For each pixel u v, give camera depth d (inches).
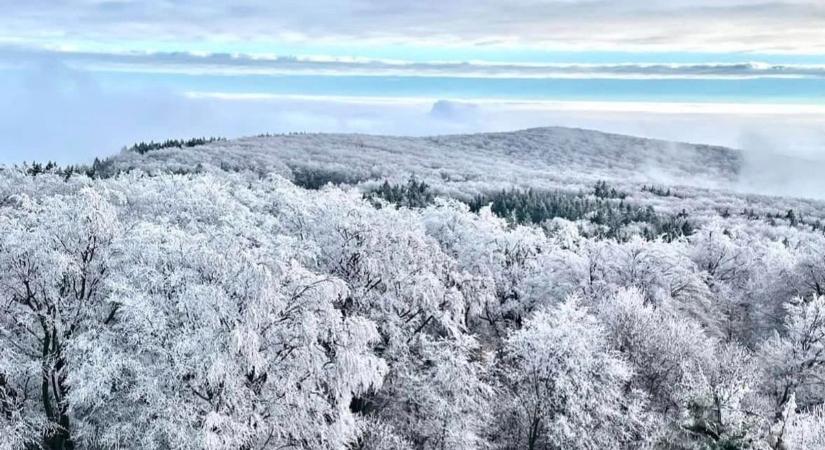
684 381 1373.0
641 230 5531.5
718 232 2682.1
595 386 1371.8
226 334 973.2
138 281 1035.9
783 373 1784.0
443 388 1333.7
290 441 1077.1
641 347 1632.6
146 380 936.9
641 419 1411.2
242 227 1258.0
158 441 957.2
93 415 1017.5
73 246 1067.3
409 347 1411.2
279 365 1039.6
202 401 980.6
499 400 1507.1
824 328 1788.9
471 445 1323.8
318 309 1079.0
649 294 2018.9
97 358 927.0
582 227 4768.7
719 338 2196.1
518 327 2118.6
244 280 1003.3
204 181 1721.2
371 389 1366.9
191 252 1048.8
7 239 1017.5
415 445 1384.1
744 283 2536.9
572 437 1288.1
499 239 2166.6
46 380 1032.8
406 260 1444.4
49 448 1071.0
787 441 1056.2
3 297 1057.5
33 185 1861.5
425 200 6048.2
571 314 1475.1
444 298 1449.3
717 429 1009.5
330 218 1448.1
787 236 5580.7
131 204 1534.2
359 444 1264.8
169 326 998.4
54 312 1049.5
